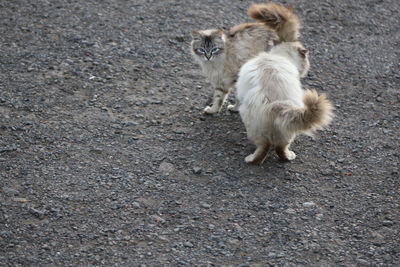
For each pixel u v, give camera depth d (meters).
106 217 6.39
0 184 6.82
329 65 10.55
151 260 5.79
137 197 6.76
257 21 9.02
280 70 7.32
